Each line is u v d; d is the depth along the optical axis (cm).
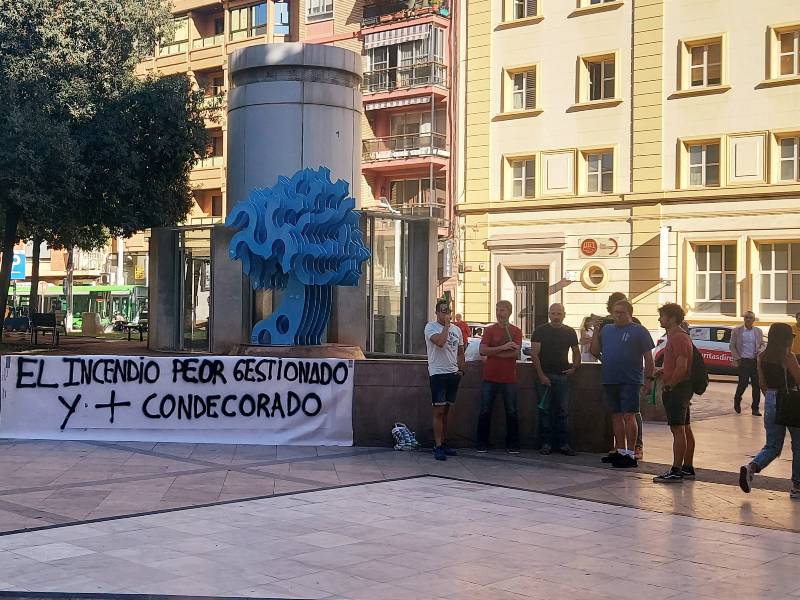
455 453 1160
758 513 848
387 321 1934
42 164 2231
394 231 1952
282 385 1222
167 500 846
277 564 639
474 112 3828
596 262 3506
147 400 1226
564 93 3597
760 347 1789
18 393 1230
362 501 866
